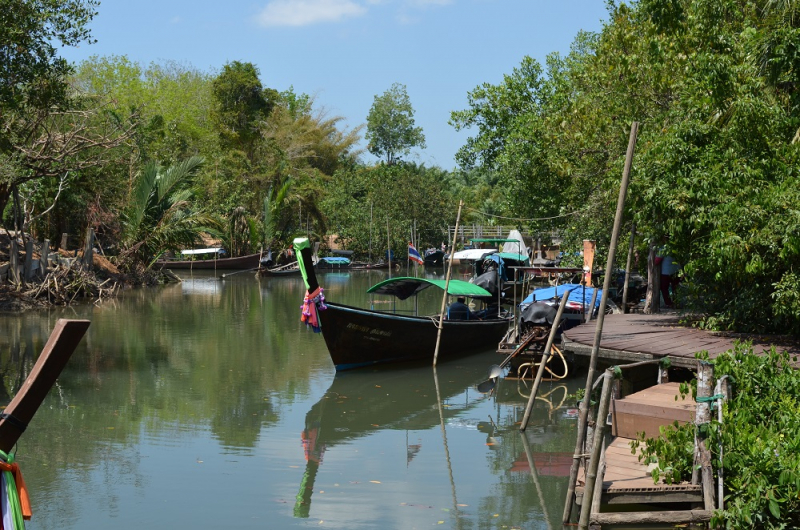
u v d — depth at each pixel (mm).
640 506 7859
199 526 7902
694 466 7289
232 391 14648
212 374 16234
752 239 10469
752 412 7781
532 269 19750
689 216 11719
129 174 39281
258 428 12016
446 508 8492
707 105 12805
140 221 37375
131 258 37625
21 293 26922
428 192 61344
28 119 23016
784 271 11203
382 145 85562
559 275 28031
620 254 20750
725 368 8047
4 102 19312
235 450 10750
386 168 68625
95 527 7852
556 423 12406
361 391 14805
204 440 11242
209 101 66438
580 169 20484
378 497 8836
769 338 11625
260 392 14609
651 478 7613
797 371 8328
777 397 7973
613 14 20297
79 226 37844
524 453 10727
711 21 13734
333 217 61031
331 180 69375
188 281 42125
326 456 10500
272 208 51531
